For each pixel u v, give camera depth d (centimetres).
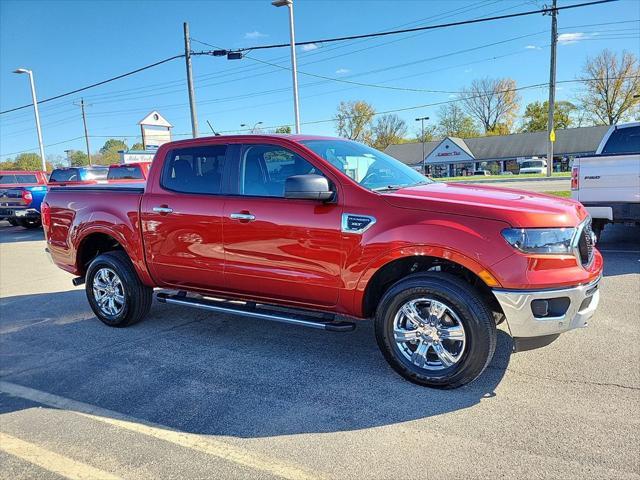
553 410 319
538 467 261
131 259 498
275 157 416
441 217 343
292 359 424
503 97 8106
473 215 335
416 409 329
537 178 3338
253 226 412
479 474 258
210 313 571
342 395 354
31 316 605
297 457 281
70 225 541
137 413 343
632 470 255
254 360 425
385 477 259
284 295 414
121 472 275
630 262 705
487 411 321
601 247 829
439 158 7238
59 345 490
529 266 320
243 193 427
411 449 283
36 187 1603
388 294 363
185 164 466
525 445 281
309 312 436
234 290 444
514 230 323
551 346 420
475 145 7219
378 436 298
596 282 347
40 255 1129
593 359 392
